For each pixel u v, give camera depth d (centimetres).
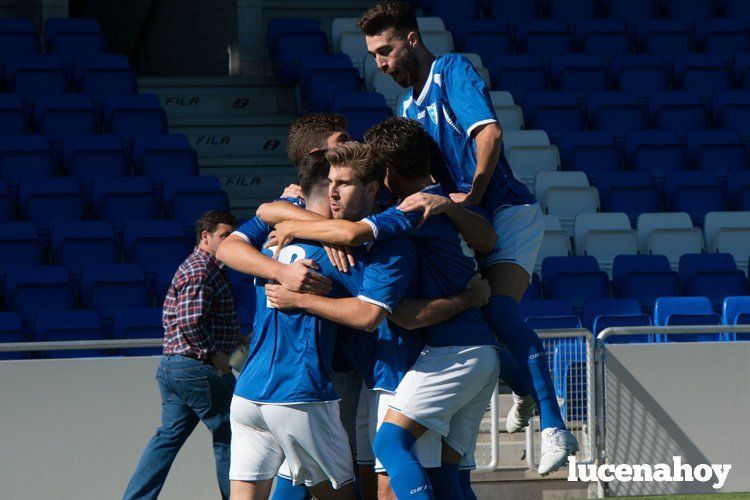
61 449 1914
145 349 2534
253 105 4103
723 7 4553
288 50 4069
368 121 3528
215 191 3216
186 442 1948
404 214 1190
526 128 3812
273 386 1218
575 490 2050
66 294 2784
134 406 1934
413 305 1192
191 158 3391
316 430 1216
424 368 1204
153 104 3638
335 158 1222
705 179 3484
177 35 4766
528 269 1334
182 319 1747
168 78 4081
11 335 2495
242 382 1255
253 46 4453
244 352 1827
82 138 3384
